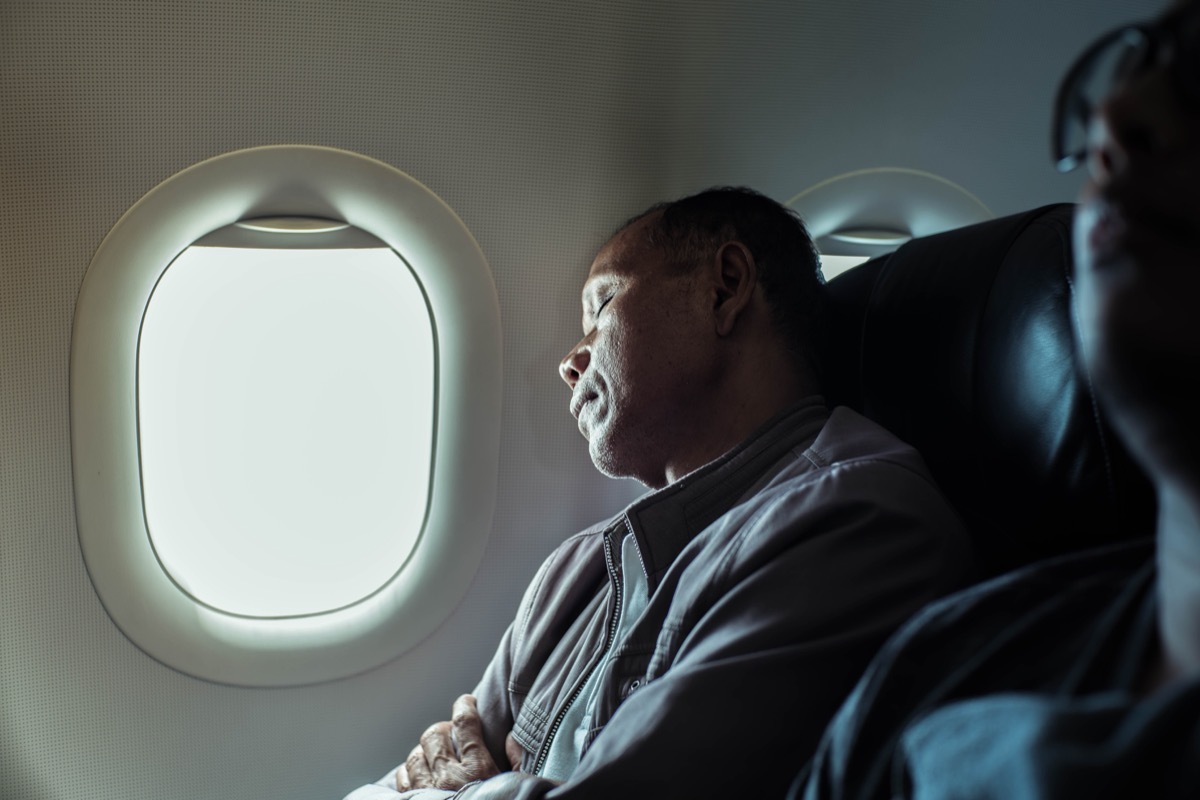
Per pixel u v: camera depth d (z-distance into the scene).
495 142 1.70
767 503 1.10
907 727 0.63
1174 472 0.45
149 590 1.68
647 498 1.24
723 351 1.32
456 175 1.69
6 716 1.67
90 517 1.63
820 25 1.80
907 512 1.01
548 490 1.83
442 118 1.67
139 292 1.60
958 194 1.93
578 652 1.38
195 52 1.55
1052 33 1.91
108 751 1.71
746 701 0.93
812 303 1.37
